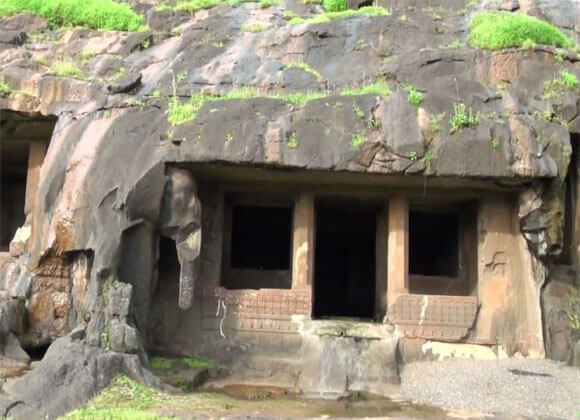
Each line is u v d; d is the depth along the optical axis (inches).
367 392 478.6
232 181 559.5
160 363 494.0
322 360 505.0
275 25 705.0
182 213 507.5
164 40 698.8
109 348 442.0
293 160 501.4
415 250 744.3
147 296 502.3
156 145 508.1
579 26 700.7
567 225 576.7
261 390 477.4
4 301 508.1
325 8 765.3
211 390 469.4
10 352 485.7
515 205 553.0
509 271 549.6
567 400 430.3
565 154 511.5
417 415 407.2
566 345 519.5
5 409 377.1
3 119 616.4
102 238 487.5
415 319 536.4
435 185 541.0
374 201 596.7
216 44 658.8
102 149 522.9
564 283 549.3
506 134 503.2
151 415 358.9
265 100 521.7
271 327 536.4
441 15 702.5
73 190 517.3
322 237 762.8
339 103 515.8
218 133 502.9
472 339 536.4
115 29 723.4
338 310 772.6
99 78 620.4
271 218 714.2
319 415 397.4
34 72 617.3
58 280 529.3
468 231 592.1
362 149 499.5
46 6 728.3
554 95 537.0
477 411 422.3
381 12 701.9
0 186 764.0
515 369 486.9
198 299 546.9
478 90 532.1
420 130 500.4
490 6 717.3
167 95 564.4
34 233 534.9
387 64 590.2
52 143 569.3
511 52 562.9
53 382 401.1
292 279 558.9
